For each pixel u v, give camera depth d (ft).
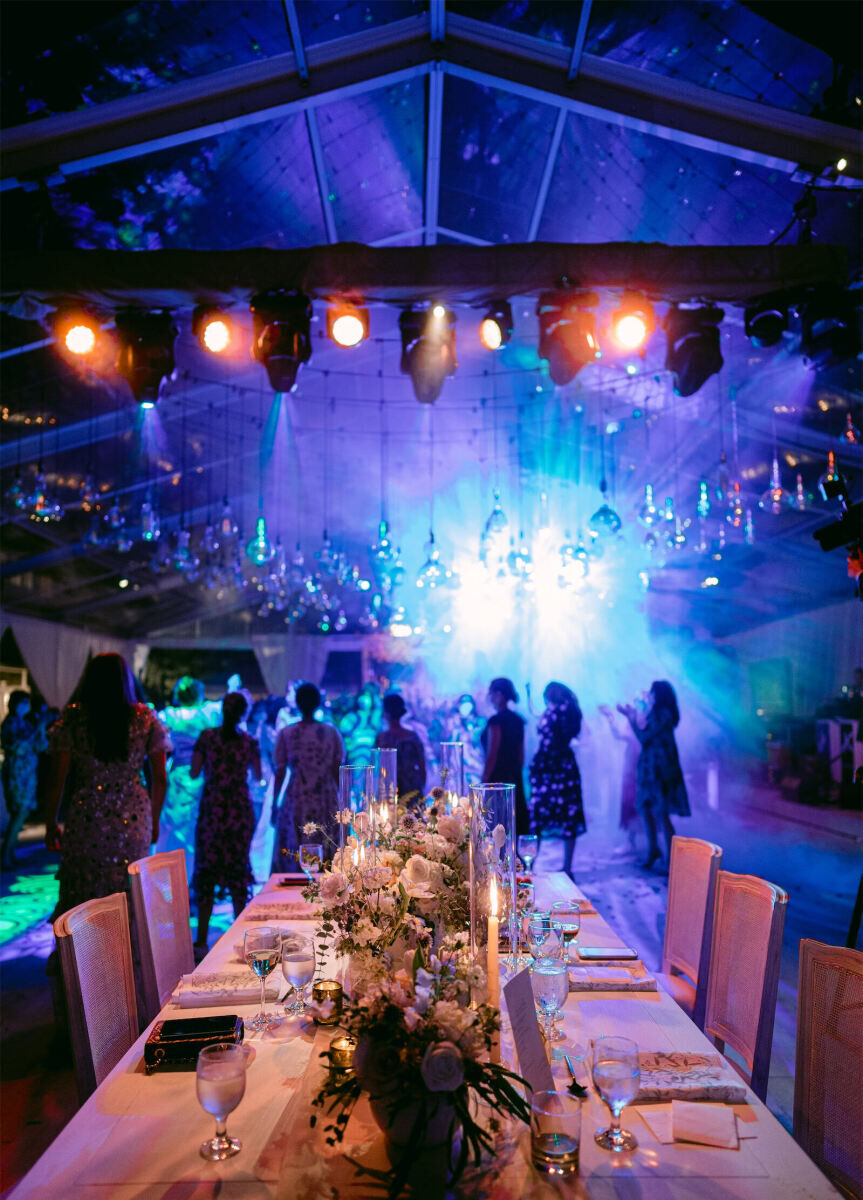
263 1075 5.51
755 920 7.42
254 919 9.16
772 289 13.85
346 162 15.71
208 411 26.53
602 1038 4.71
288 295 13.96
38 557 32.17
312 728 16.20
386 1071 4.21
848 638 34.78
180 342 21.58
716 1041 8.07
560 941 6.18
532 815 21.07
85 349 14.49
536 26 12.61
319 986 6.46
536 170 16.11
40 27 11.07
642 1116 4.96
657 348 21.33
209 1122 4.93
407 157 16.26
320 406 27.94
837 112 12.85
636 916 17.88
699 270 13.60
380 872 5.47
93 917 6.96
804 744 39.40
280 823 16.15
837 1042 5.73
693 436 25.85
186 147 13.79
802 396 19.88
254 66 12.92
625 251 13.60
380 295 14.05
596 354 14.06
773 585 37.55
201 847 15.37
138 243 16.10
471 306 14.56
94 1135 4.80
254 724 23.13
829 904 19.03
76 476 27.40
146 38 11.64
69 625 39.91
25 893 21.17
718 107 13.29
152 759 12.53
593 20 12.17
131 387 14.65
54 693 38.09
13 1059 11.35
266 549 25.88
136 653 46.65
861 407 18.95
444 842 6.00
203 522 35.35
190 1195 4.20
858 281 13.92
